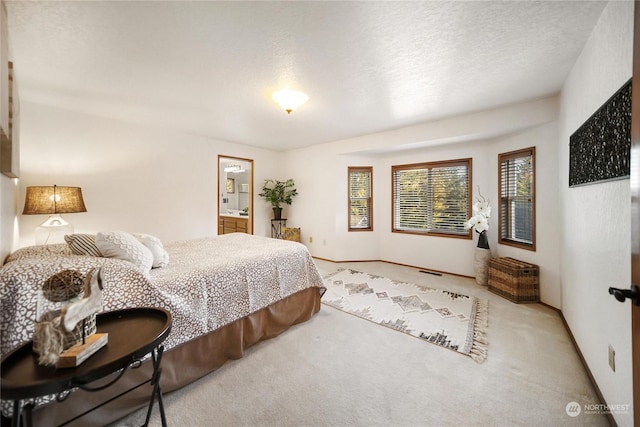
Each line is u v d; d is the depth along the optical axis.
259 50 1.86
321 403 1.52
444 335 2.27
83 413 1.15
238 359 1.95
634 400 0.89
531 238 3.14
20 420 0.97
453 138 3.53
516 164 3.36
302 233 5.42
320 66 2.08
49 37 1.68
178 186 4.05
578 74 1.98
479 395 1.57
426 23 1.58
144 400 1.46
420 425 1.37
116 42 1.75
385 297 3.17
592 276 1.69
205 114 3.24
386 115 3.29
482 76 2.27
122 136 3.48
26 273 1.19
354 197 4.98
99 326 1.19
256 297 2.17
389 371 1.80
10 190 1.99
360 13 1.49
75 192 2.79
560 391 1.60
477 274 3.60
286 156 5.64
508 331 2.32
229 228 6.65
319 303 2.78
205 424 1.37
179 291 1.66
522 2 1.43
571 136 2.12
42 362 0.89
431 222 4.38
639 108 0.87
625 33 1.29
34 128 2.83
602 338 1.52
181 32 1.66
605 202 1.51
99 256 1.65
